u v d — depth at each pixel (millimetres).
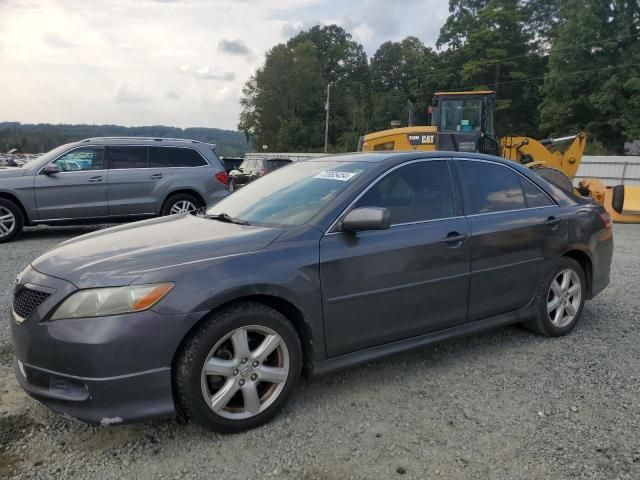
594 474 2707
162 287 2848
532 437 3045
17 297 3082
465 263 3949
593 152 36031
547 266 4492
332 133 75125
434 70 59688
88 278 2855
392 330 3654
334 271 3352
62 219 9617
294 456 2871
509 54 54000
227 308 3043
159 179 10266
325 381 3775
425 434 3082
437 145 13984
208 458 2855
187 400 2910
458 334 4016
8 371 3871
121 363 2752
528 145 13977
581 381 3770
